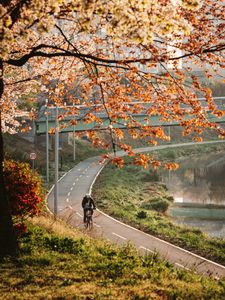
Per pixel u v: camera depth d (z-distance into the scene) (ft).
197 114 42.68
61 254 46.37
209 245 92.12
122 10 27.43
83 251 48.96
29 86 70.79
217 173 247.29
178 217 148.25
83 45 53.16
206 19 41.45
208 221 142.41
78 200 152.25
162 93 44.57
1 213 43.11
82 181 190.19
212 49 41.11
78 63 55.52
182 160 298.76
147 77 43.86
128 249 56.24
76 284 35.29
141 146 326.85
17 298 31.35
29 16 28.02
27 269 39.19
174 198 184.03
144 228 107.86
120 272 40.27
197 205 169.58
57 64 56.59
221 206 167.94
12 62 41.50
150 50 41.24
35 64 60.54
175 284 37.50
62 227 73.97
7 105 75.66
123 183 194.90
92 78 46.11
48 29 27.84
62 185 181.47
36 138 239.09
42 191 59.31
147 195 179.22
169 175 243.19
